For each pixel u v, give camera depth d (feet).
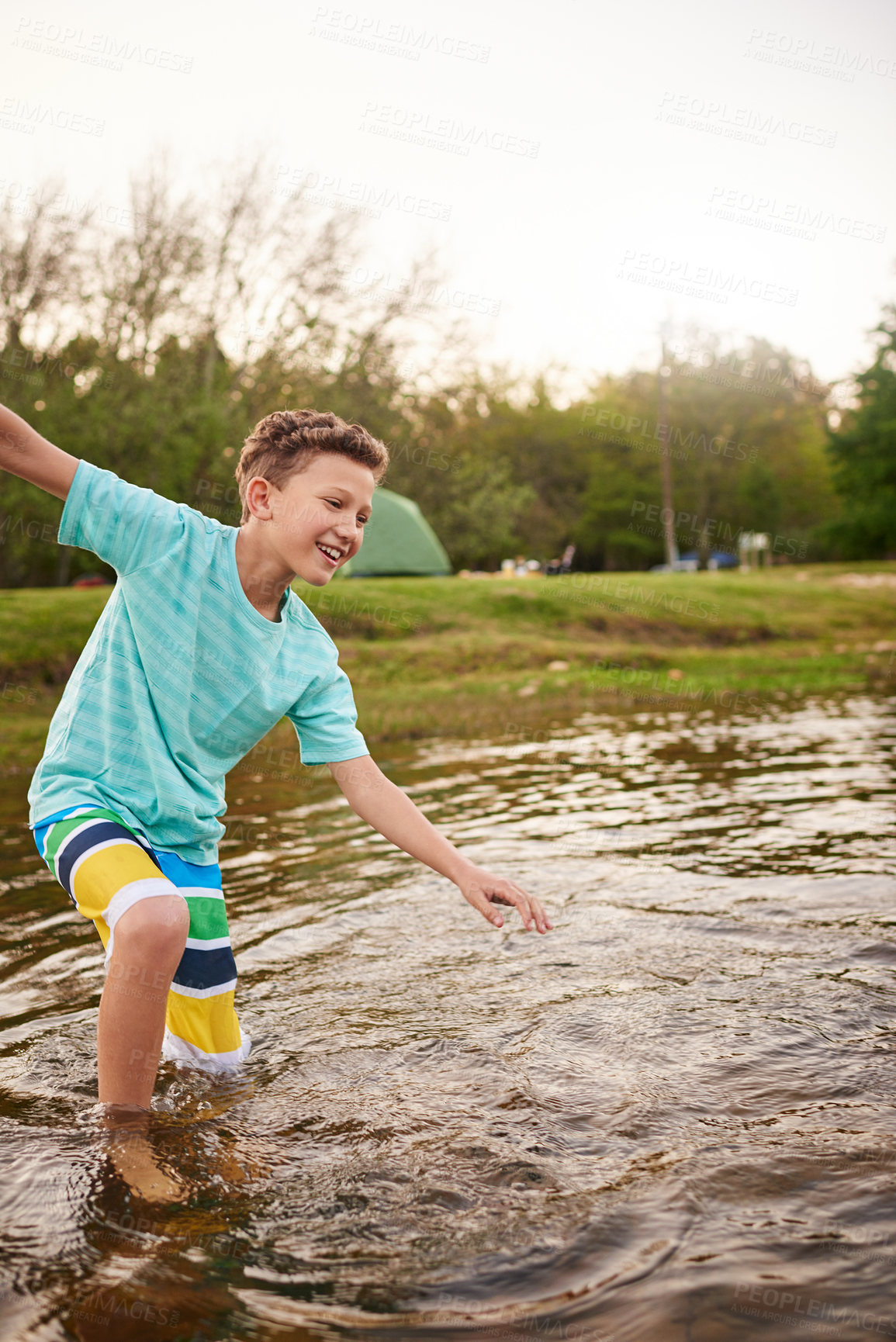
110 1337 4.23
